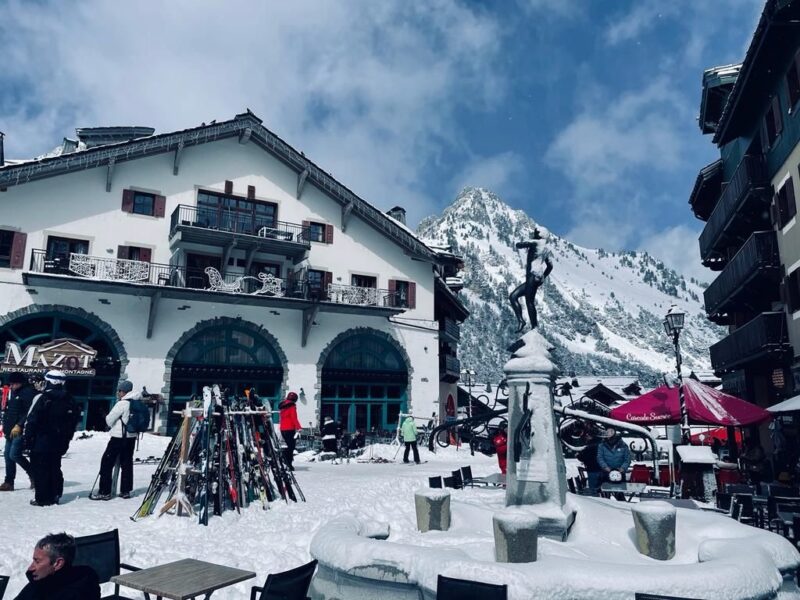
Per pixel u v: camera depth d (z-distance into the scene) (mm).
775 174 18531
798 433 17094
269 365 26391
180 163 25906
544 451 6609
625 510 6785
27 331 21797
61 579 3525
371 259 30219
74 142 29016
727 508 9648
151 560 6117
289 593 3840
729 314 26875
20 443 8977
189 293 23781
